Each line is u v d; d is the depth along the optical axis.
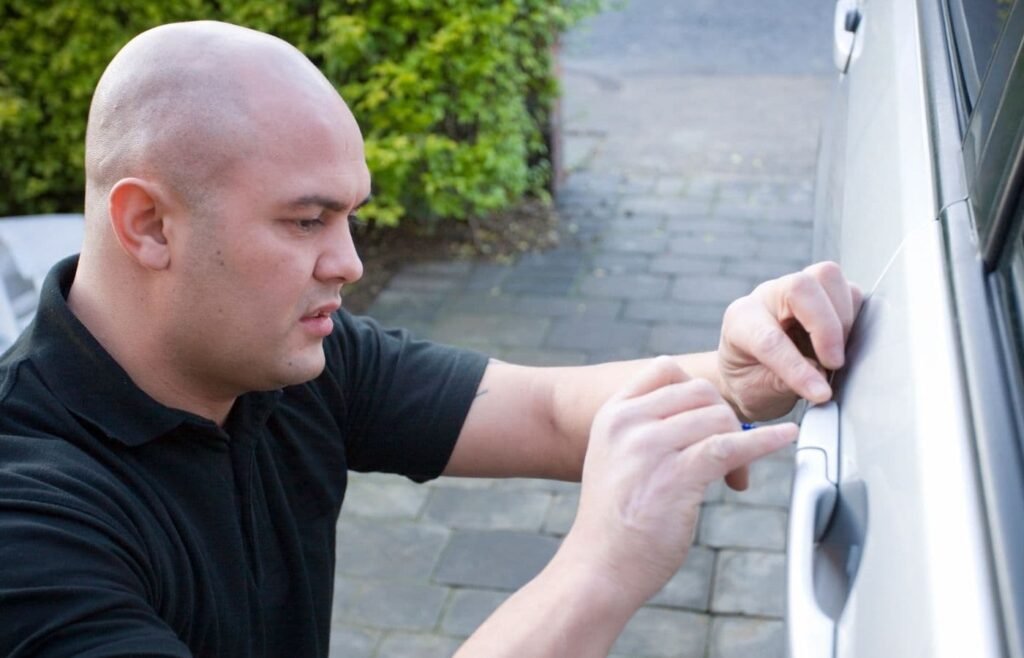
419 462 1.49
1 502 0.99
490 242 4.81
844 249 1.55
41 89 4.46
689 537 1.01
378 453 1.48
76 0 4.29
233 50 1.09
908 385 1.06
